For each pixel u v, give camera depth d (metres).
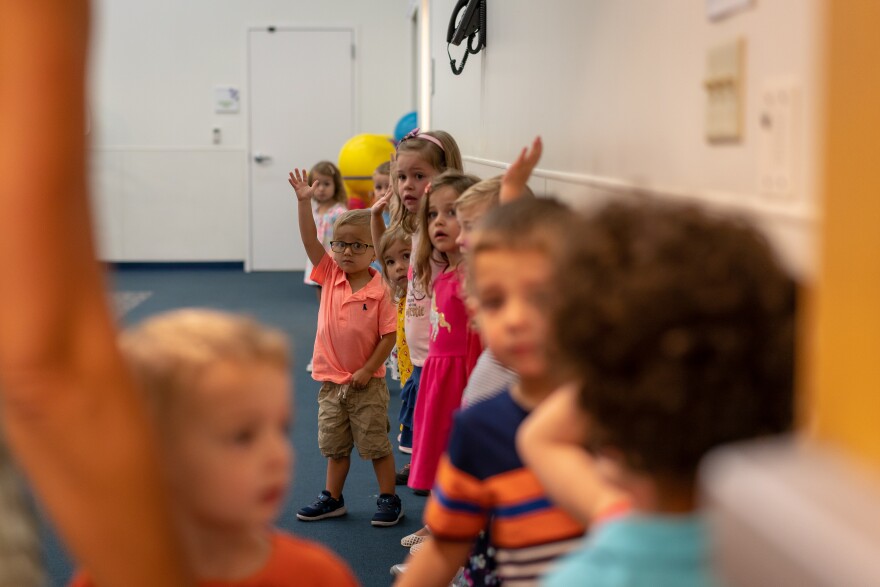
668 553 0.76
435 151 3.30
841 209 0.76
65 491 0.72
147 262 9.91
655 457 0.75
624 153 1.94
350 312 3.12
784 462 0.62
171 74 9.69
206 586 1.03
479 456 1.28
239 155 9.83
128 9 9.59
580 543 1.24
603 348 0.75
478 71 4.05
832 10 0.78
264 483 1.01
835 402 0.75
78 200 0.71
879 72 0.73
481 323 1.33
